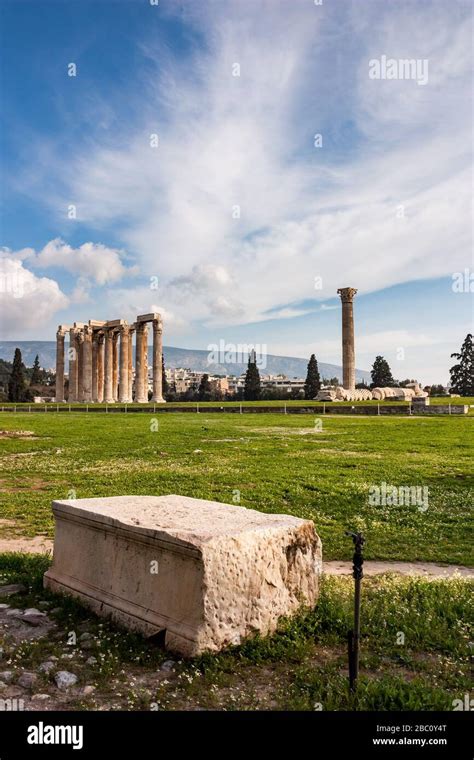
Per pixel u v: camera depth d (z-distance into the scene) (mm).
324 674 5906
